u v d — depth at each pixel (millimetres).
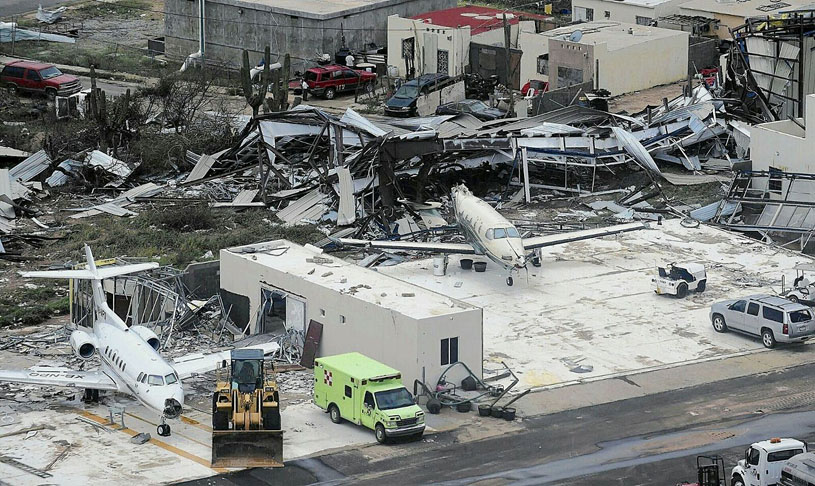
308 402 106625
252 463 92812
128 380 99250
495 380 110875
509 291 134500
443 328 105750
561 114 182000
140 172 181125
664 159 181875
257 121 171125
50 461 93625
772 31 185750
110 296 124438
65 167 177500
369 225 155125
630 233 154500
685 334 122562
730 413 103938
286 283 118625
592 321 125688
